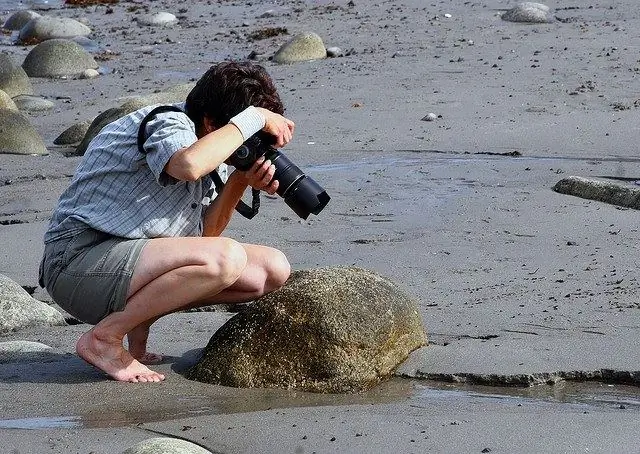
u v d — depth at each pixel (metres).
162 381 16.00
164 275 15.28
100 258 15.44
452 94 39.38
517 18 53.97
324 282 16.19
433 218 25.98
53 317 19.84
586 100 37.56
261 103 15.24
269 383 15.74
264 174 15.40
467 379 15.91
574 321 18.16
